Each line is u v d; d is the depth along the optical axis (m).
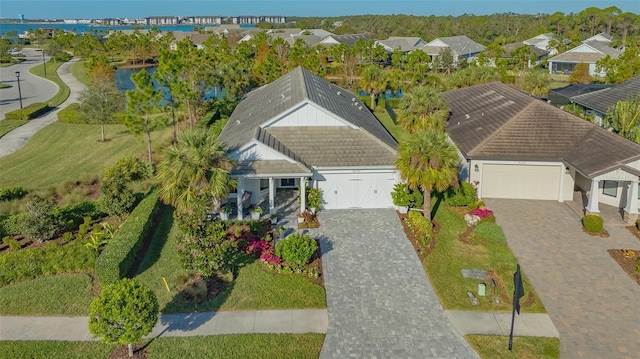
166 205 27.31
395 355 16.36
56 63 101.69
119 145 40.47
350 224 25.98
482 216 26.38
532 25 151.62
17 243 23.12
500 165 29.38
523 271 21.61
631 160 24.83
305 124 29.12
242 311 18.56
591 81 70.06
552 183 29.23
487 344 16.92
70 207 25.48
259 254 22.47
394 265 21.92
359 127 29.22
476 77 54.38
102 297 15.10
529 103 32.09
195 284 19.45
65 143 41.31
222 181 23.45
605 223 25.97
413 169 24.14
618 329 17.83
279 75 61.81
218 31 144.00
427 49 96.62
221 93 61.25
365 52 85.25
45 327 17.61
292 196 29.66
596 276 21.20
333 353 16.41
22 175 33.50
